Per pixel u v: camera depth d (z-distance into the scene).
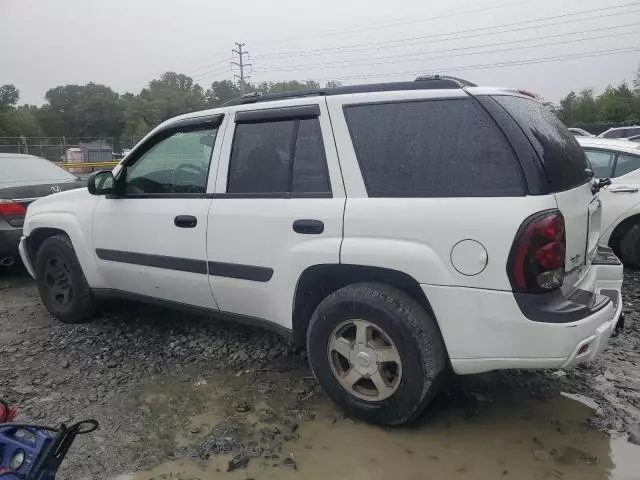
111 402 3.47
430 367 2.84
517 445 2.90
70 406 3.43
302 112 3.30
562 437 2.96
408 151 2.93
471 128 2.79
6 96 96.94
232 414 3.29
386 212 2.90
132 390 3.62
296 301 3.31
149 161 4.11
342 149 3.11
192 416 3.28
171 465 2.82
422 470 2.71
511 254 2.58
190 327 4.68
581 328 2.61
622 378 3.62
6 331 4.78
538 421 3.12
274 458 2.84
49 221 4.78
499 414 3.21
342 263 3.03
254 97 3.69
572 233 2.80
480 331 2.71
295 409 3.33
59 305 4.94
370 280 3.07
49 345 4.41
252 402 3.43
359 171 3.04
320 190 3.18
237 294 3.60
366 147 3.05
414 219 2.81
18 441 2.10
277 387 3.61
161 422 3.22
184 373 3.85
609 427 3.05
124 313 5.07
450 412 3.24
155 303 4.29
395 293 2.91
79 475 2.74
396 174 2.95
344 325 3.08
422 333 2.83
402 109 3.00
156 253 3.96
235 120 3.63
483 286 2.66
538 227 2.55
